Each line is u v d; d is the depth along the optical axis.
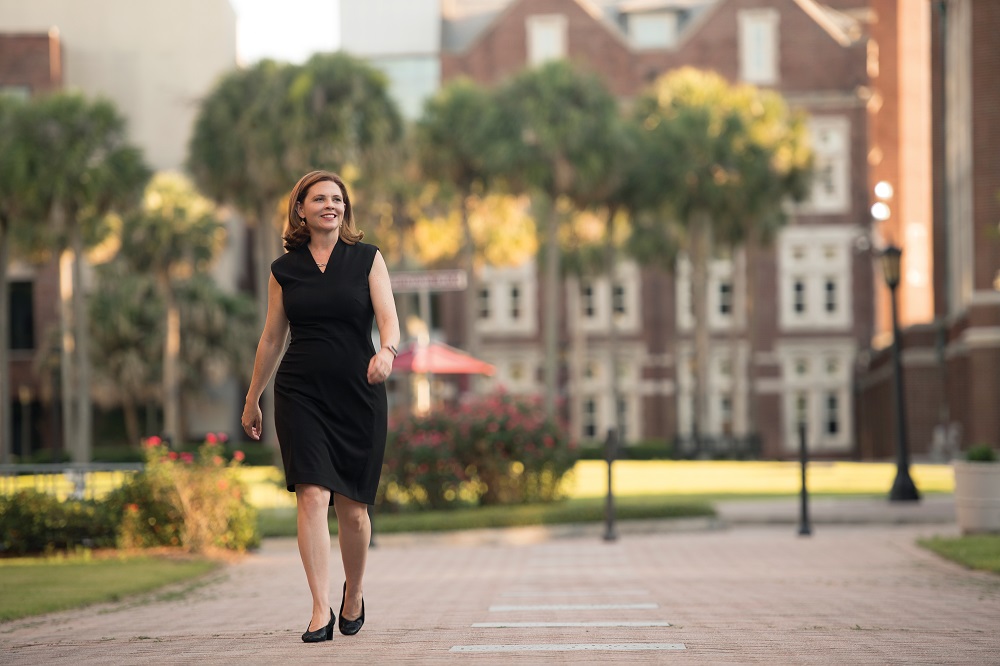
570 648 6.57
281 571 14.79
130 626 8.88
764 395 76.25
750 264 58.16
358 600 7.06
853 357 75.88
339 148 42.41
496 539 20.33
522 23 76.19
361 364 6.53
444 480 23.42
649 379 76.69
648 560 15.53
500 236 63.03
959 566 13.47
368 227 57.41
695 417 57.50
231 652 6.51
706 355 56.62
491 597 10.67
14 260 54.81
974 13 46.72
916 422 56.88
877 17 87.06
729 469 46.16
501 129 50.59
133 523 17.20
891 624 7.95
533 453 24.16
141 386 63.09
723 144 55.06
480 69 76.00
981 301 46.38
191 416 67.12
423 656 6.21
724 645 6.73
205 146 44.00
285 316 6.75
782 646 6.68
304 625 8.30
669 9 77.56
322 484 6.37
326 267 6.61
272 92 42.28
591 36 76.25
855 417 75.94
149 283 63.56
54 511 17.11
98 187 47.19
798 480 37.41
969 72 46.97
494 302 77.31
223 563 15.85
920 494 26.95
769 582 12.01
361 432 6.52
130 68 70.69
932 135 55.84
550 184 51.59
